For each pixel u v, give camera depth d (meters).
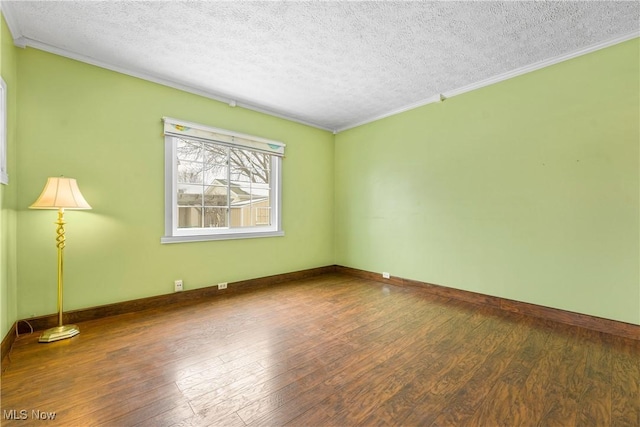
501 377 1.71
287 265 4.11
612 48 2.33
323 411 1.41
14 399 1.48
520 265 2.82
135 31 2.21
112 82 2.70
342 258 4.66
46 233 2.37
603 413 1.40
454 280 3.31
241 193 3.71
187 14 2.03
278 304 3.05
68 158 2.47
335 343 2.15
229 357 1.93
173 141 3.07
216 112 3.39
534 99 2.73
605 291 2.36
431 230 3.53
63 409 1.41
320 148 4.57
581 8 1.98
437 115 3.46
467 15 2.05
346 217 4.59
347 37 2.31
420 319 2.64
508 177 2.90
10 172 2.09
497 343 2.16
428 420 1.35
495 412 1.41
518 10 2.00
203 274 3.28
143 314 2.72
